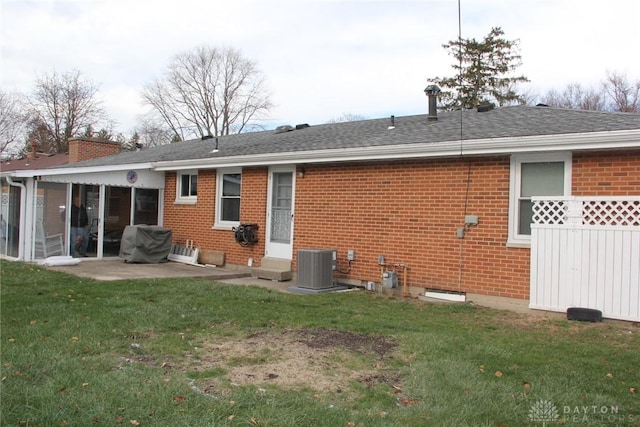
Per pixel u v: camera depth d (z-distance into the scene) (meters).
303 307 8.59
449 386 4.82
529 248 8.77
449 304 9.31
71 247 14.19
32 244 13.50
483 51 39.56
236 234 13.32
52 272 11.59
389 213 10.62
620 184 8.02
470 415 4.20
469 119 11.29
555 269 8.22
